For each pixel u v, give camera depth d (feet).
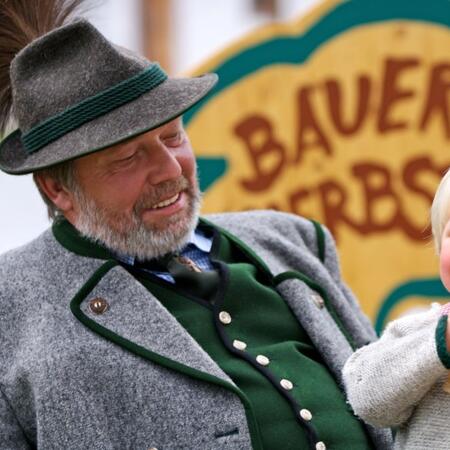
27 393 20.58
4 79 22.62
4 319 21.13
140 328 20.79
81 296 20.94
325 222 30.32
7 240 39.11
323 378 21.72
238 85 30.27
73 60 20.89
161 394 20.35
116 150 20.77
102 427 20.07
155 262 21.88
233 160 30.30
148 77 20.83
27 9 23.16
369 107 30.30
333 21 30.25
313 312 22.33
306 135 30.30
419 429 18.80
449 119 30.22
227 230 23.52
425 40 30.22
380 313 30.35
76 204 21.40
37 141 20.83
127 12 42.34
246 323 21.83
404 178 30.27
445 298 30.19
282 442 20.65
